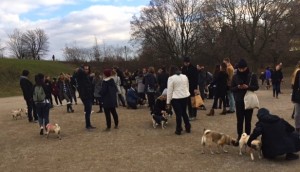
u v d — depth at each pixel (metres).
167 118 13.51
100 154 9.89
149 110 17.81
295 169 7.93
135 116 16.00
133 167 8.59
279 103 19.22
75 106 21.70
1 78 53.50
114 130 13.04
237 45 58.78
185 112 11.93
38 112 13.08
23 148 11.12
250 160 8.73
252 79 9.76
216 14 59.56
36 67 64.31
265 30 56.34
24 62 65.62
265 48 57.56
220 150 9.70
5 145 11.72
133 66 66.19
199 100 13.92
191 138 11.23
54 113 18.53
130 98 18.62
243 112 9.99
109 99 12.92
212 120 13.87
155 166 8.59
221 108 16.95
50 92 20.86
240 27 58.06
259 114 8.76
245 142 9.08
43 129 13.14
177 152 9.72
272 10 55.75
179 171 8.15
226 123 13.16
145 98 20.02
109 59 70.44
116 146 10.68
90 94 13.34
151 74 16.95
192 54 66.38
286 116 14.41
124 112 17.39
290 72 63.75
